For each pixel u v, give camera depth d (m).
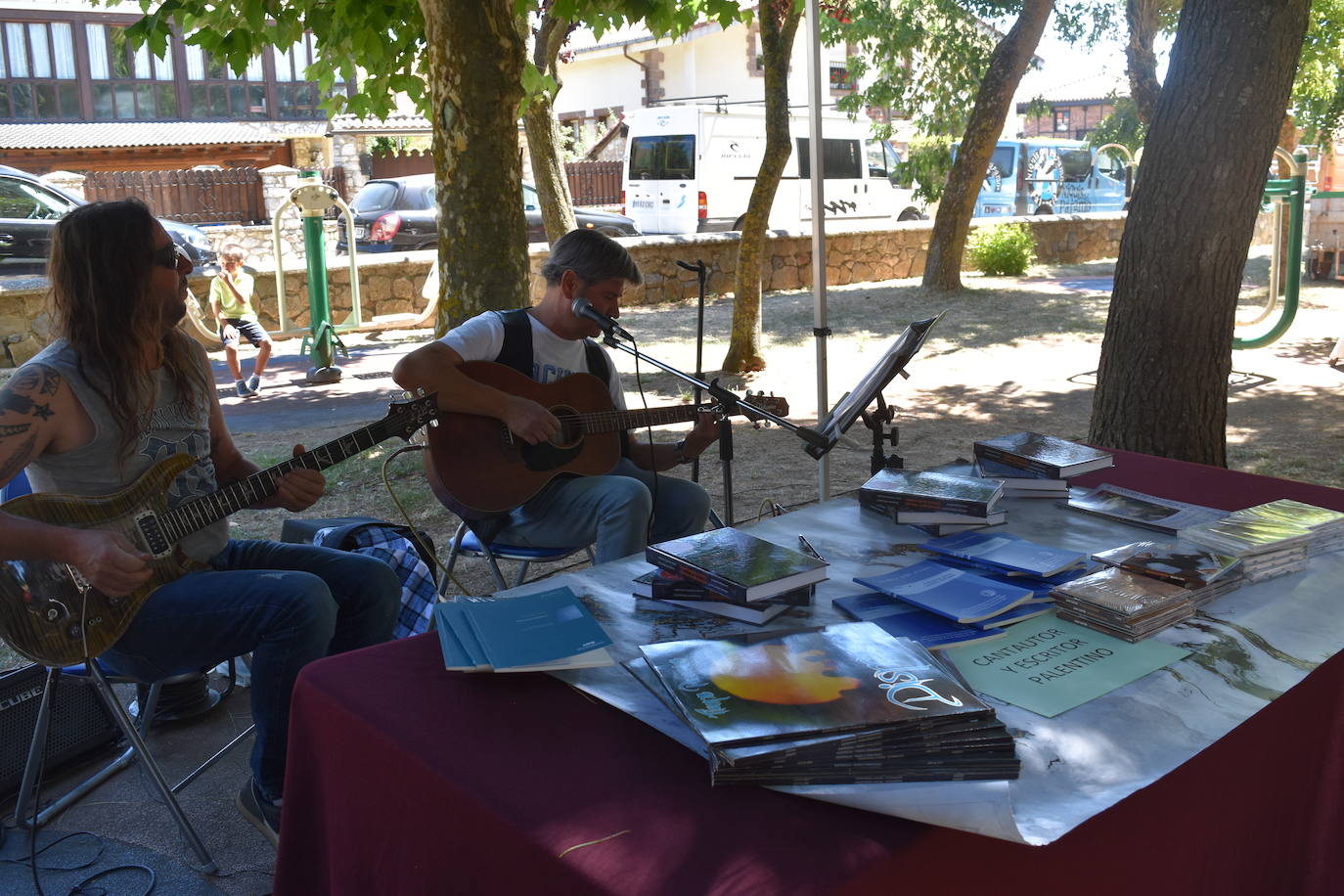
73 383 2.35
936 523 2.54
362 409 7.86
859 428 7.05
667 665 1.69
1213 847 1.82
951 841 1.39
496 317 3.45
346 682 1.81
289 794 1.86
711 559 2.12
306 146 24.44
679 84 25.77
